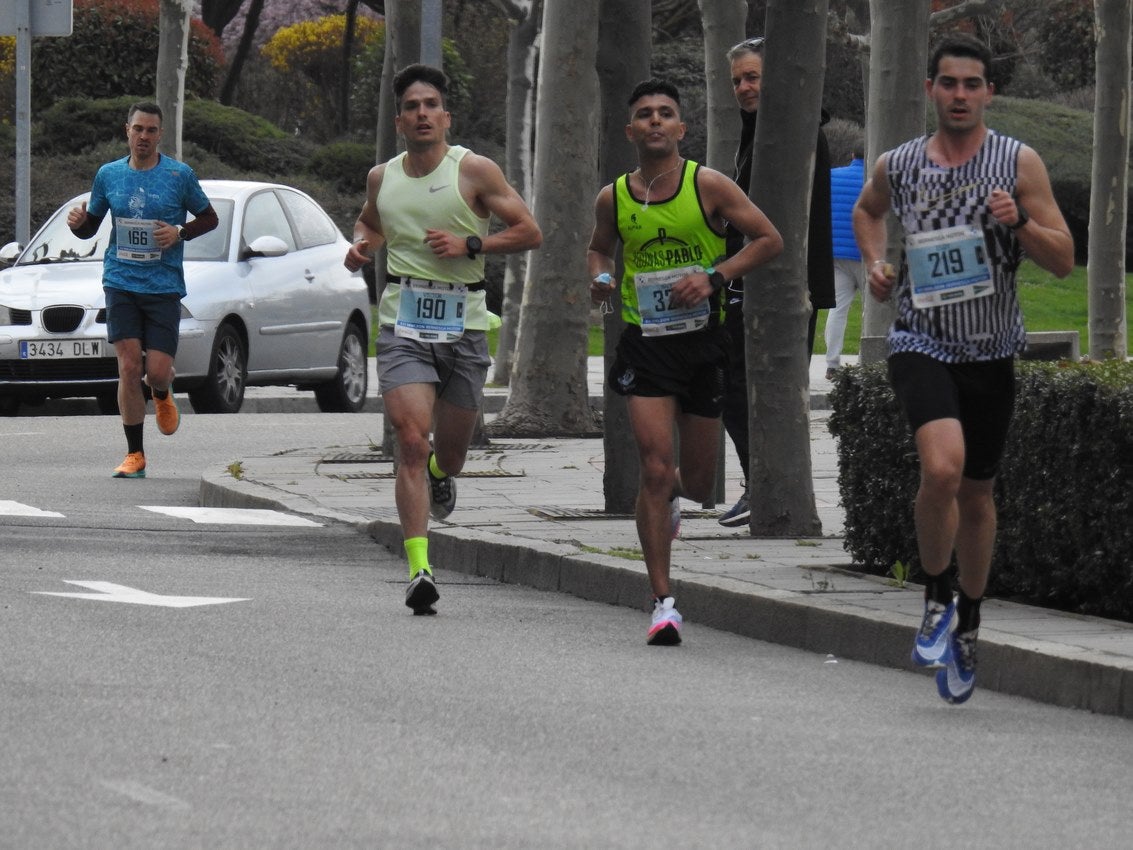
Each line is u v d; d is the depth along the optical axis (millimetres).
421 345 26312
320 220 62344
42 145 100625
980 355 20484
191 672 21062
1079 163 114000
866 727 19453
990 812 16234
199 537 32688
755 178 30578
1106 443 22984
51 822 15047
